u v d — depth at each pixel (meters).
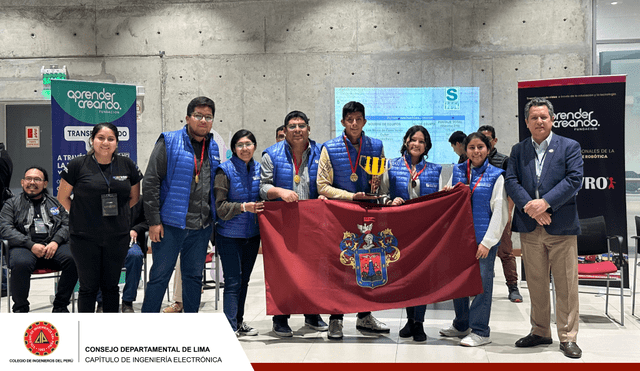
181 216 3.46
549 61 8.31
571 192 3.29
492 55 8.43
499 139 8.45
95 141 3.37
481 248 3.49
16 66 9.01
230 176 3.72
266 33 8.81
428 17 8.55
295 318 4.55
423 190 3.80
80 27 8.98
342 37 8.70
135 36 8.96
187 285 3.61
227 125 8.91
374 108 8.65
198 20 8.90
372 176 3.76
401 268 3.58
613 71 8.23
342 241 3.58
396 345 3.60
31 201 4.48
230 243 3.74
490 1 8.42
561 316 3.44
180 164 3.48
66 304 4.20
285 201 3.59
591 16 8.20
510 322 4.34
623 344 3.69
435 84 8.55
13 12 8.99
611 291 5.70
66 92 4.73
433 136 8.55
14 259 4.12
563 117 5.32
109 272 3.48
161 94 8.97
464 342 3.58
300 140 3.72
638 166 8.11
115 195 3.40
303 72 8.77
